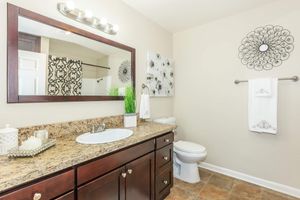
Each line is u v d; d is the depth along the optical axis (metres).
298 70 1.78
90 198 0.99
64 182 0.86
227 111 2.29
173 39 2.81
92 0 1.57
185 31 2.68
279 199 1.75
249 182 2.10
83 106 1.51
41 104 1.23
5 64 1.06
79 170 0.93
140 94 2.15
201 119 2.54
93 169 1.00
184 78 2.71
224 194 1.84
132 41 2.03
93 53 1.60
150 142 1.48
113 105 1.80
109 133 1.55
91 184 0.99
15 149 0.88
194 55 2.59
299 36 1.77
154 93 2.37
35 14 1.19
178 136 2.76
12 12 1.08
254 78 2.05
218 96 2.36
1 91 1.05
